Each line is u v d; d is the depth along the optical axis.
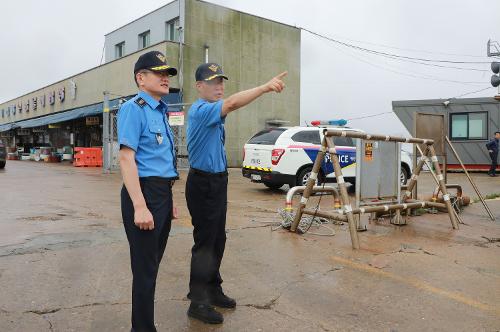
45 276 4.20
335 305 3.66
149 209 2.75
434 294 3.94
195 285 3.35
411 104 20.89
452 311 3.57
